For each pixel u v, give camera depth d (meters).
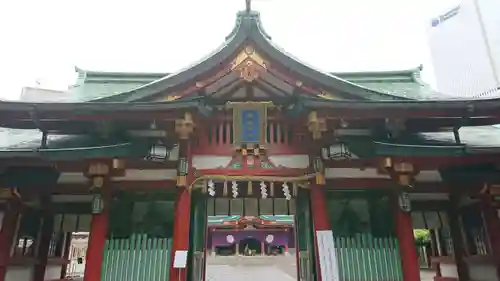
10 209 10.30
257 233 50.09
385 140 10.67
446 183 11.09
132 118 9.72
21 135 12.62
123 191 10.34
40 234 11.45
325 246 9.43
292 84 10.23
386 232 10.51
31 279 11.04
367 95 10.10
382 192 10.71
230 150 10.34
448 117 10.08
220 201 13.18
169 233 10.28
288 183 10.42
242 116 10.30
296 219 11.06
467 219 11.36
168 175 10.34
